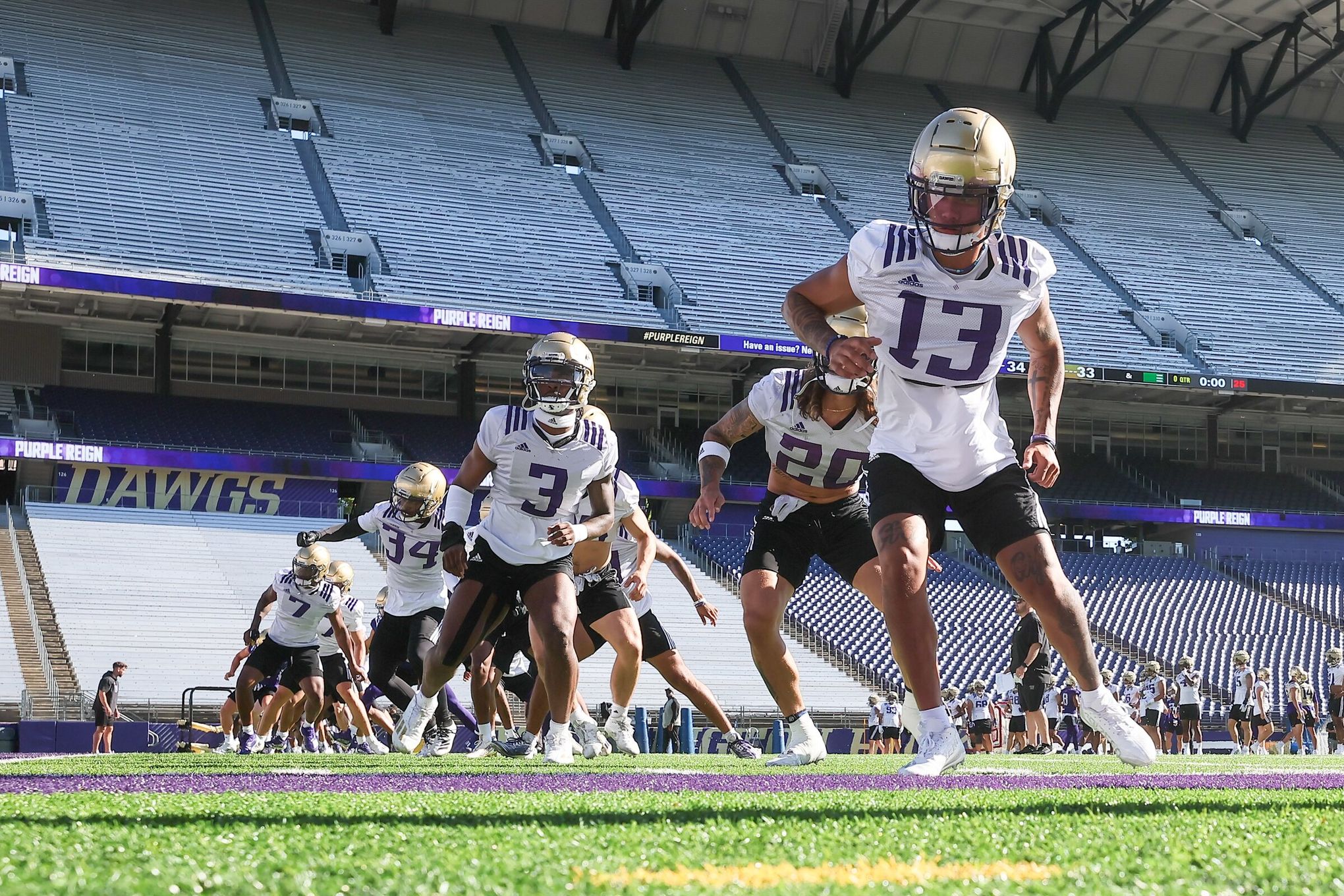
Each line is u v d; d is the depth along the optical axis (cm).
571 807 514
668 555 1480
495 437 1095
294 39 6725
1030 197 7188
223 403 5562
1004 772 1028
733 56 7719
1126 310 6438
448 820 446
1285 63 8206
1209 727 4212
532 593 1123
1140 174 7594
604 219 6159
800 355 5531
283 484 5278
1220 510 6238
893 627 744
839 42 7625
